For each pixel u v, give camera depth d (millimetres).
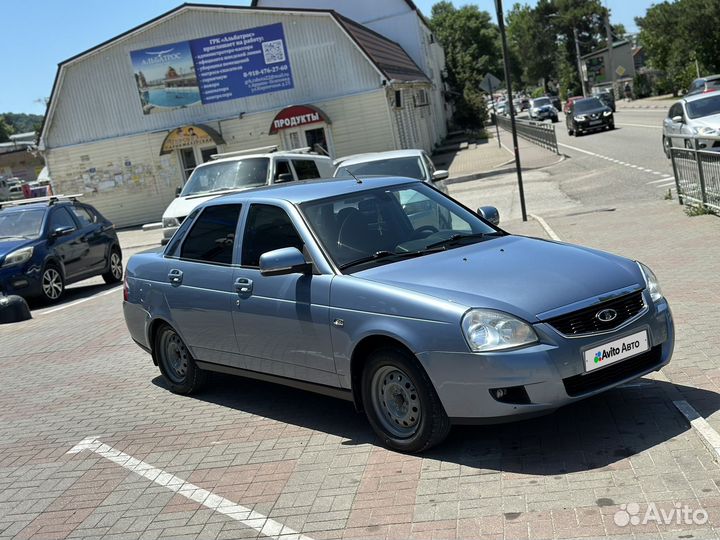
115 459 6133
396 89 32469
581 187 20094
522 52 138125
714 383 5637
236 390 7465
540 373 4684
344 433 5902
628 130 38844
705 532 3785
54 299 15297
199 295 6703
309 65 32062
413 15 45406
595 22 131000
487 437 5352
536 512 4227
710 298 7789
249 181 16266
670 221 12703
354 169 13539
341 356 5449
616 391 5812
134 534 4777
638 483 4375
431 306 4934
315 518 4594
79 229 16531
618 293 5051
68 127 34000
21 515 5355
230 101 32906
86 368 9375
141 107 33438
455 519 4297
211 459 5809
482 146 44375
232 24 32375
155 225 20391
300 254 5676
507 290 4984
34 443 6840
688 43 53406
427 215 6270
